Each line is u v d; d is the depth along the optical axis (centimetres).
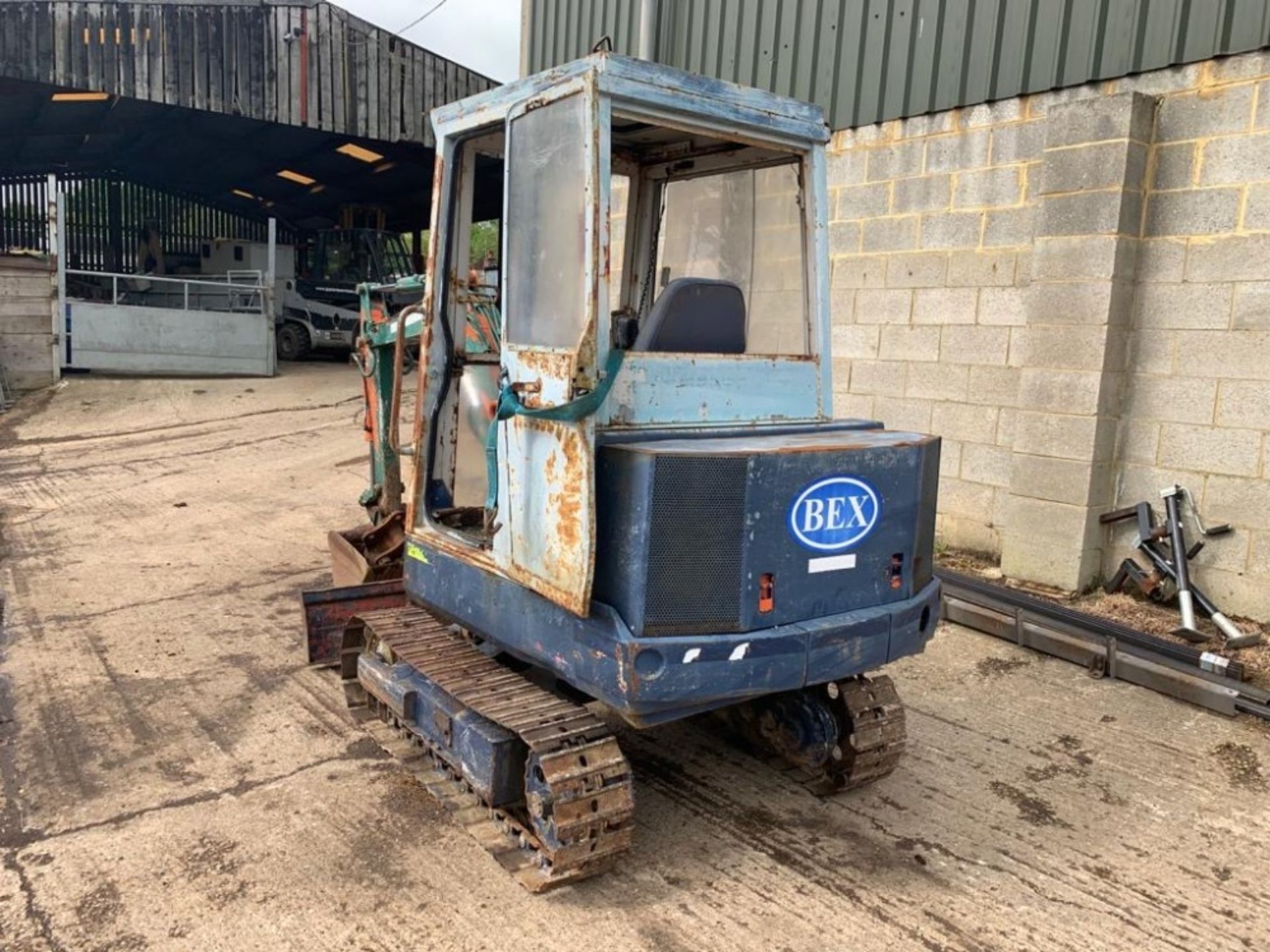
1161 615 580
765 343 384
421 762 391
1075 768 426
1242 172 551
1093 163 585
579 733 319
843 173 757
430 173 2002
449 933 304
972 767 425
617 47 946
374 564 555
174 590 648
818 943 305
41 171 2470
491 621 353
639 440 313
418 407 396
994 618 580
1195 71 566
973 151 672
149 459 1076
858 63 739
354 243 1917
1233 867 353
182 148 2048
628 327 373
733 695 306
